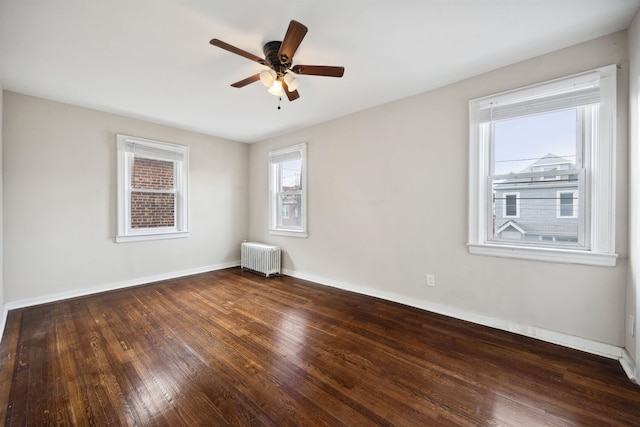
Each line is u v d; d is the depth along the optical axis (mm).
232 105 3344
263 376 1831
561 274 2209
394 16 1817
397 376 1832
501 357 2047
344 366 1945
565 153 2232
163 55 2262
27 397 1620
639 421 1440
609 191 1997
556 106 2205
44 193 3156
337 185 3799
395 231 3217
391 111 3221
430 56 2299
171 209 4293
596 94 2041
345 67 2467
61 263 3279
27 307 3029
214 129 4336
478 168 2602
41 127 3125
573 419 1459
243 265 4949
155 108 3443
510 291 2453
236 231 5109
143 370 1893
